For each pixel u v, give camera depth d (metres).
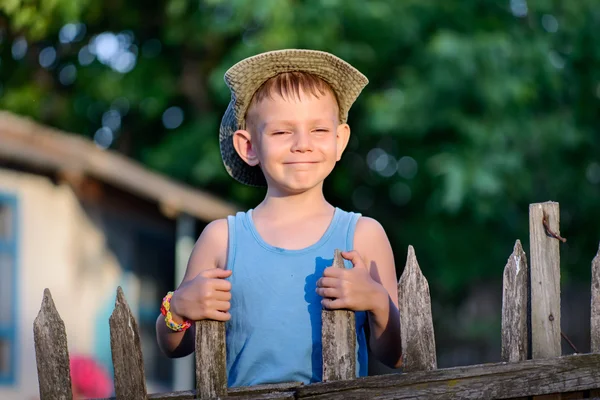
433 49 11.64
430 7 12.55
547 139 12.03
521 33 12.20
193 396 2.53
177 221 11.84
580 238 12.98
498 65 11.62
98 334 10.44
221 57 14.66
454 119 11.91
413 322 2.56
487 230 12.84
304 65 2.85
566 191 12.67
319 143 2.83
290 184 2.81
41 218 9.58
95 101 15.35
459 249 12.86
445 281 12.83
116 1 14.95
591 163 12.72
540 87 12.00
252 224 2.87
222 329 2.57
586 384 2.59
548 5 12.25
